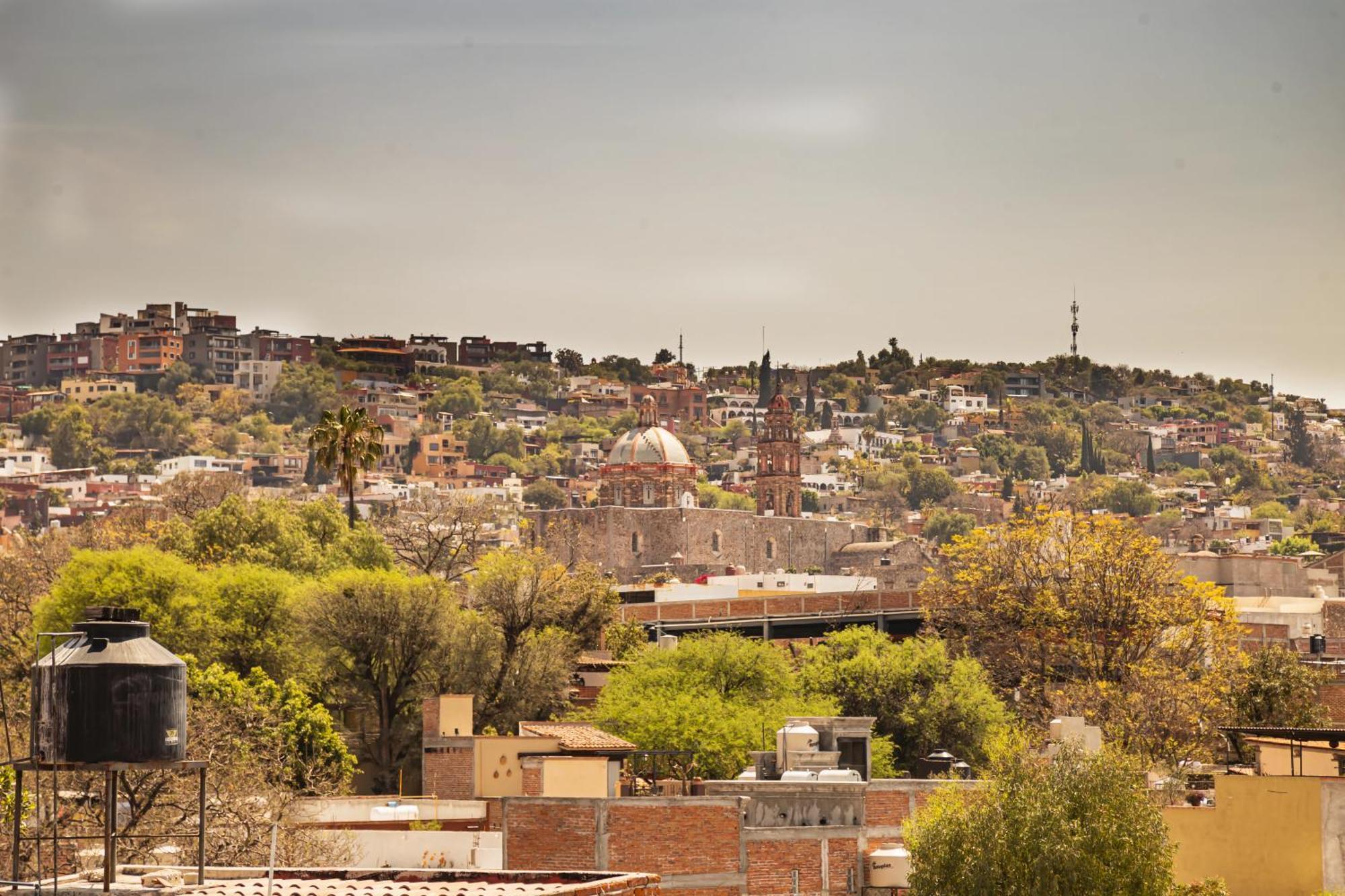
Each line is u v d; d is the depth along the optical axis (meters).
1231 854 65.12
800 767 81.69
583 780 83.50
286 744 118.06
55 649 39.06
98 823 68.38
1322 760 75.94
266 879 41.50
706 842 67.31
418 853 74.81
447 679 144.25
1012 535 151.12
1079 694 124.81
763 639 181.75
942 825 65.56
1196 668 133.00
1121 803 63.97
